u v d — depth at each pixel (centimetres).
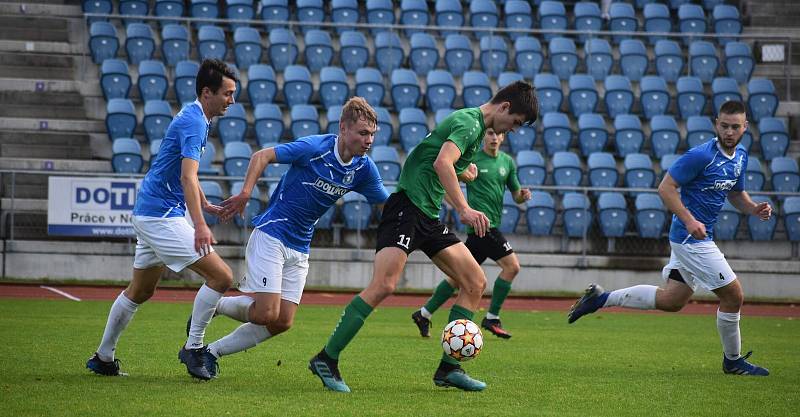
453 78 8088
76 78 7750
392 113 7675
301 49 8319
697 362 3172
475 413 2056
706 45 8406
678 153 7656
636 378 2722
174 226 2312
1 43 7812
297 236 2366
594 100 7775
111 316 2417
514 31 8094
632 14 8912
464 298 2422
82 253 6225
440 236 2409
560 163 7112
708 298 6662
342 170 2325
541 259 6531
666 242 6856
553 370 2875
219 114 2341
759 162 7400
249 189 2259
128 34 7800
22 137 7138
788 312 5797
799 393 2480
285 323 2408
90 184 6066
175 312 4650
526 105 2345
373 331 4078
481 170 3938
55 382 2330
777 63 8612
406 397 2256
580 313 3167
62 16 8125
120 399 2105
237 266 6303
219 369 2638
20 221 6456
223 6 8619
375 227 6644
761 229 6875
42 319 4100
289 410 2023
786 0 9175
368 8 8588
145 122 7094
